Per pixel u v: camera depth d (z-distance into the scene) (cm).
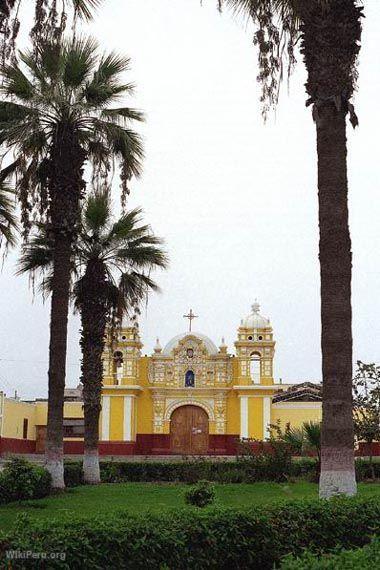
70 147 1861
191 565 733
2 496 1673
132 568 684
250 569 784
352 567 600
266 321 4447
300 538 814
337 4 1123
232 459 3098
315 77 1130
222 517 780
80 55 1858
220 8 1179
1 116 1808
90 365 2427
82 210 2364
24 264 2373
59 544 639
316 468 2475
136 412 4403
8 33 919
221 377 4409
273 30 1186
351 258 1105
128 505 1611
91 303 2425
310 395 4409
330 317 1077
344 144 1125
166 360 4469
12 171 1934
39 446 4919
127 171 1941
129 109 1988
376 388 2634
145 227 2508
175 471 2675
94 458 2395
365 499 902
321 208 1113
